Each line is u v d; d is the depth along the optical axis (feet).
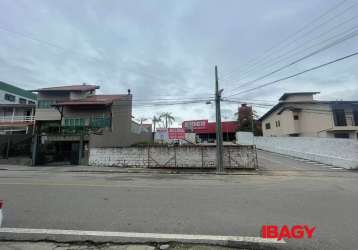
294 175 46.68
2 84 117.91
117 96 98.73
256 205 21.39
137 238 13.87
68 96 95.09
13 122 93.66
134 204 21.21
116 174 47.26
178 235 14.32
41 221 16.49
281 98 109.40
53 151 65.62
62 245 12.96
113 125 86.58
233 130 158.51
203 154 58.85
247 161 57.16
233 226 15.89
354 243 13.32
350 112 91.15
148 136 126.62
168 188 29.76
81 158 62.90
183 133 68.49
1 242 13.23
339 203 22.47
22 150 66.18
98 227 15.47
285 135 106.22
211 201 22.71
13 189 27.81
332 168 56.54
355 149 55.26
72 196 24.18
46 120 92.58
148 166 59.52
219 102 56.29
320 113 94.32
